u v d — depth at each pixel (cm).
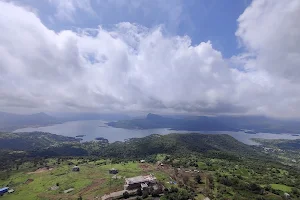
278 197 12544
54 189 13362
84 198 11338
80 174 16200
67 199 11456
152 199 10656
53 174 17125
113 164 19825
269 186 14550
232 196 11788
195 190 12106
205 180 14362
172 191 11456
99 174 15912
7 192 13950
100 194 11662
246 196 12119
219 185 13450
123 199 10781
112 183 13338
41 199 11894
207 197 10919
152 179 12712
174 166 19012
